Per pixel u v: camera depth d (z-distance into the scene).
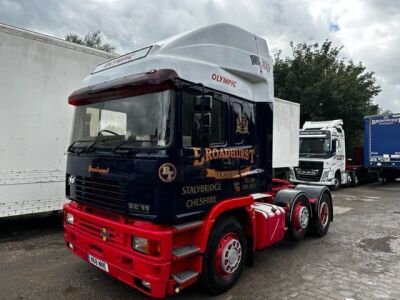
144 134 3.56
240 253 4.36
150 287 3.31
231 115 4.35
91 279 4.52
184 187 3.54
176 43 3.85
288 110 12.61
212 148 3.94
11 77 5.99
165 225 3.41
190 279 3.62
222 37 4.38
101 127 4.10
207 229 3.79
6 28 5.91
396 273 4.88
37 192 6.38
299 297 4.07
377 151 17.91
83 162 4.20
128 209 3.53
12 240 6.28
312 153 15.26
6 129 5.96
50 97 6.52
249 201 4.48
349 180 17.20
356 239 6.70
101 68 4.53
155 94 3.56
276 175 13.12
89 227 4.04
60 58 6.66
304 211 6.25
